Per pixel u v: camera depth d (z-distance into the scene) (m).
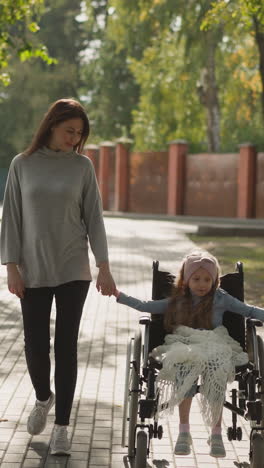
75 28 67.44
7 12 19.11
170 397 4.67
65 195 5.24
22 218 5.38
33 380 5.46
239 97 43.22
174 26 37.59
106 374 7.52
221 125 45.72
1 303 11.42
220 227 24.44
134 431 5.16
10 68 60.50
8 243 5.34
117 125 62.88
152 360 4.93
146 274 14.63
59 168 5.28
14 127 62.38
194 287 5.16
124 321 10.20
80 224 5.39
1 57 19.67
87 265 5.40
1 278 14.16
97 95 63.75
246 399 4.79
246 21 19.16
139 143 47.06
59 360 5.32
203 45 34.16
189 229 26.98
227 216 34.84
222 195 35.09
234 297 5.50
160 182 38.12
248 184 33.56
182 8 33.84
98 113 62.94
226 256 18.22
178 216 36.09
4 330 9.48
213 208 35.53
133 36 40.38
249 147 33.59
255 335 5.08
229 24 26.62
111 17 40.53
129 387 5.56
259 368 5.02
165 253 18.36
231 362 4.81
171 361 4.75
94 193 5.41
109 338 9.16
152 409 4.55
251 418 4.57
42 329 5.34
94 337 9.21
